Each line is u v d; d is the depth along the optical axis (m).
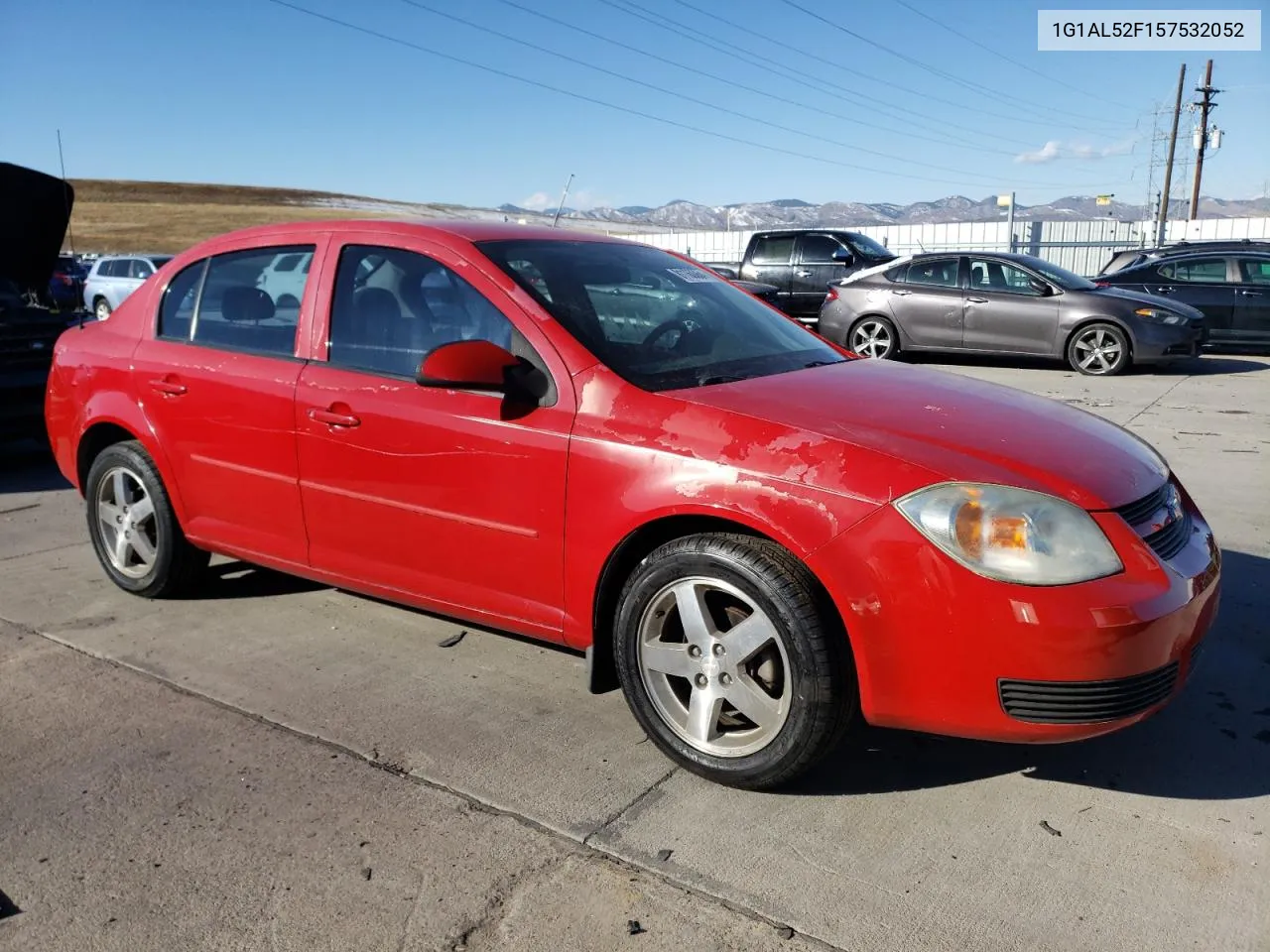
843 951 2.22
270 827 2.73
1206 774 2.93
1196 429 8.05
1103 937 2.25
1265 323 13.07
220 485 4.00
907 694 2.59
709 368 3.29
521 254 3.54
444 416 3.28
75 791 2.92
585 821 2.73
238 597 4.50
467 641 3.99
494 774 2.99
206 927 2.34
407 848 2.63
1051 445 2.81
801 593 2.63
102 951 2.27
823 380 3.28
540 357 3.17
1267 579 4.50
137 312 4.42
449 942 2.28
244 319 3.99
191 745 3.18
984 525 2.50
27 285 8.49
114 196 130.25
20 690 3.60
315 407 3.61
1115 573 2.53
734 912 2.36
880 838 2.64
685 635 2.94
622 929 2.30
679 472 2.81
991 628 2.47
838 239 16.00
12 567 5.03
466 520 3.28
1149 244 30.41
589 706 3.42
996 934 2.27
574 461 3.00
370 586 3.67
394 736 3.22
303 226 3.95
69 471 4.70
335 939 2.29
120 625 4.21
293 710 3.41
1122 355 11.48
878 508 2.56
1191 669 2.77
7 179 7.92
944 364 13.06
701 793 2.87
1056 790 2.86
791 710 2.69
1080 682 2.47
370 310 3.61
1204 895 2.38
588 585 3.04
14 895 2.46
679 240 34.91
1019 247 30.30
